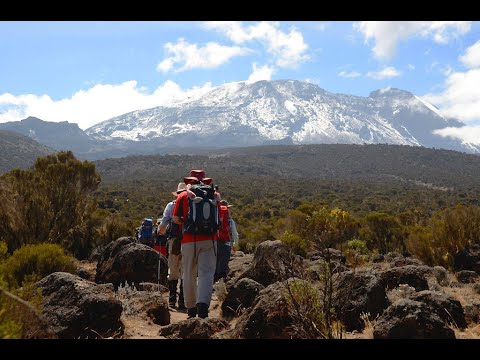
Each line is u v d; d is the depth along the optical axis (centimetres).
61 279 566
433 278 851
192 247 633
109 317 534
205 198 639
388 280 693
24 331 426
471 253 1223
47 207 1494
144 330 584
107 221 1769
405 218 3195
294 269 503
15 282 591
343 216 1870
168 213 761
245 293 709
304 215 2434
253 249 2502
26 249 852
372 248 2156
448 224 1316
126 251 928
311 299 461
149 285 859
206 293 621
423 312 438
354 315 538
